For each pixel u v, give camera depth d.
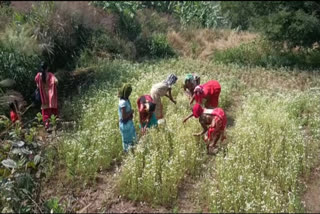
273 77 13.63
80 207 7.77
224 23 20.30
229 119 10.90
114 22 16.80
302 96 11.52
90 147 9.00
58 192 8.14
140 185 8.01
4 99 10.51
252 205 7.38
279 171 8.34
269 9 16.58
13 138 9.14
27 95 11.63
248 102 11.19
